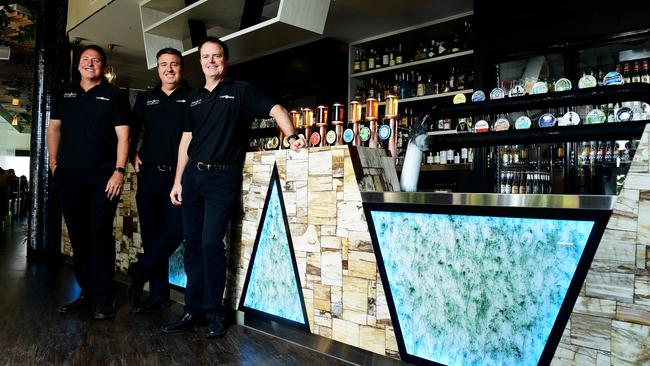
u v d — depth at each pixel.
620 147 3.44
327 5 3.30
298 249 2.43
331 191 2.28
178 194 2.74
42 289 3.55
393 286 2.04
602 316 1.52
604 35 3.42
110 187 2.78
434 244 1.92
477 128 2.56
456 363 1.85
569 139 1.95
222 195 2.50
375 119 2.40
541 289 1.65
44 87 5.03
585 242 1.56
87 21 4.58
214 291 2.50
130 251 3.80
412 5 4.22
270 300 2.58
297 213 2.44
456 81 4.75
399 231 2.03
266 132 5.52
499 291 1.74
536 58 3.91
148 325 2.69
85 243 2.98
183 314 2.63
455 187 4.52
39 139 5.02
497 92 2.50
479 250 1.79
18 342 2.36
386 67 5.16
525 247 1.69
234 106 2.50
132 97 5.16
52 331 2.54
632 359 1.46
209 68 2.55
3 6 5.43
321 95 5.29
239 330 2.63
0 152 20.59
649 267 1.44
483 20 4.04
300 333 2.40
